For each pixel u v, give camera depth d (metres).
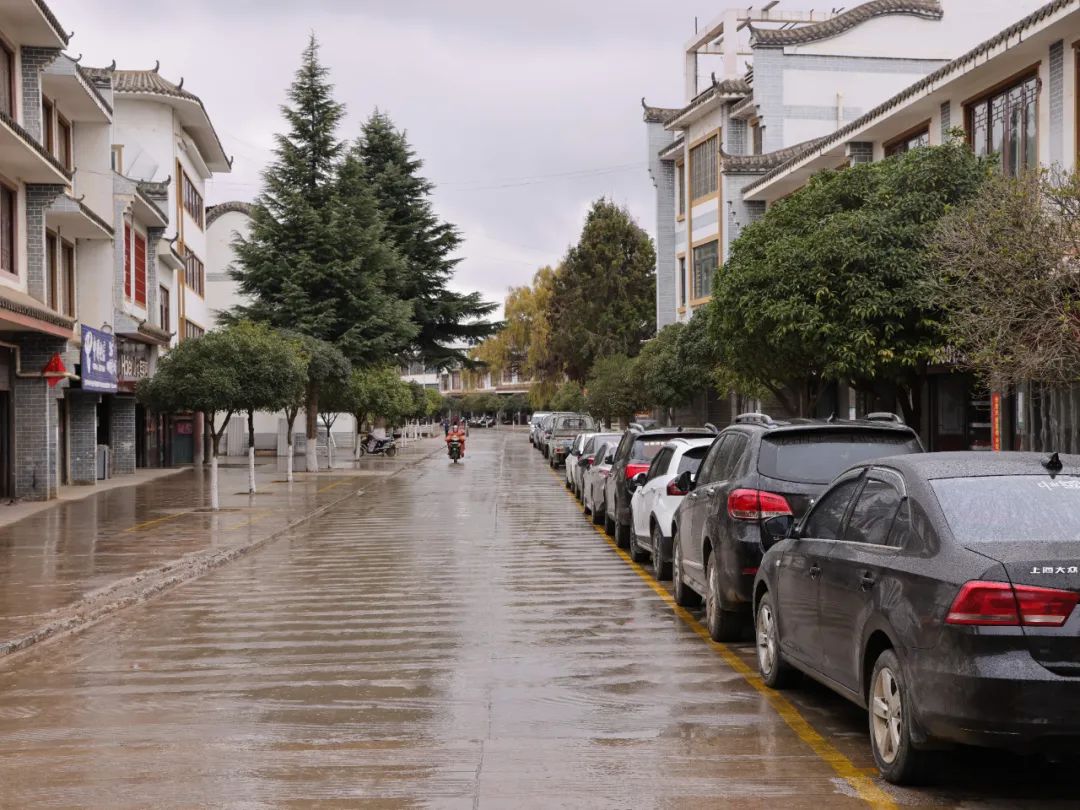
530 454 57.03
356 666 8.66
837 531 6.81
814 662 6.85
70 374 25.36
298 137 40.47
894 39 36.34
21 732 6.85
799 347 16.58
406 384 65.75
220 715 7.20
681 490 11.32
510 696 7.65
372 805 5.41
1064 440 16.98
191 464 44.03
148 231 35.50
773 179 32.19
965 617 5.03
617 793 5.58
